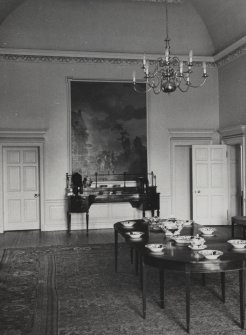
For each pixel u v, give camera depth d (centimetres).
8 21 1013
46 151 1036
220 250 438
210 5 1010
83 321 427
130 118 1080
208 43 1120
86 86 1058
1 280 586
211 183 1080
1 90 1012
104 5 1048
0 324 421
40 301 493
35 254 757
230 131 1041
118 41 1074
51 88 1039
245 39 938
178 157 1163
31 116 1028
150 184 1085
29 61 1027
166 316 439
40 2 1019
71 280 584
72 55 1041
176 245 468
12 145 1015
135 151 1081
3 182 1025
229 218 1087
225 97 1084
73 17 1043
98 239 911
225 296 504
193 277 594
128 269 644
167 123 1100
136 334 392
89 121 1059
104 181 1062
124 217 1080
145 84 1088
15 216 1040
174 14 1088
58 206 1044
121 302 487
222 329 402
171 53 1098
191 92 1112
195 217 1077
